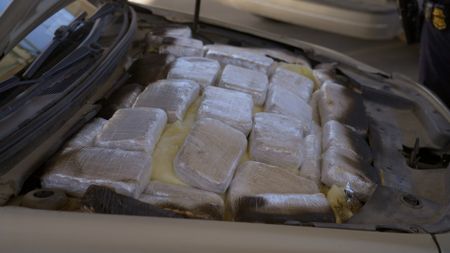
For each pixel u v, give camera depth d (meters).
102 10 1.74
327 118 1.62
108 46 1.60
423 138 1.69
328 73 1.95
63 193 1.07
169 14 2.32
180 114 1.40
